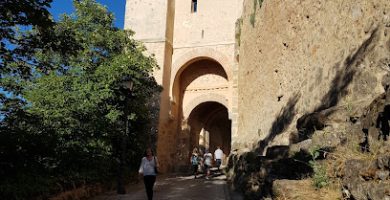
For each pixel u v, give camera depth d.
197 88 28.06
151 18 26.94
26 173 8.90
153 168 10.36
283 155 6.40
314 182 4.57
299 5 9.64
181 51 27.50
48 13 7.44
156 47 26.33
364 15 6.15
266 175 6.08
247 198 7.52
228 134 41.19
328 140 5.11
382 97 3.98
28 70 8.45
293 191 4.52
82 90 14.55
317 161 4.88
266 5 13.75
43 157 9.94
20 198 7.97
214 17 27.58
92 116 14.05
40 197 8.92
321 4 8.11
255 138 13.70
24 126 9.29
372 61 5.61
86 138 13.32
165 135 25.69
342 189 4.03
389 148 3.67
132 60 16.81
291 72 9.93
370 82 5.54
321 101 7.24
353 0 6.57
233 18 27.20
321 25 8.01
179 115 27.92
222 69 27.70
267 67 13.04
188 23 27.92
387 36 5.31
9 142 8.33
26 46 7.92
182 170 26.50
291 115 9.10
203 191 13.41
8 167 8.56
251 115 15.99
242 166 10.38
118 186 13.14
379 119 3.91
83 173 12.02
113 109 15.51
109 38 17.31
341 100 6.34
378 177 3.39
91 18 17.05
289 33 10.40
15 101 9.11
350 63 6.30
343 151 4.64
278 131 9.94
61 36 8.33
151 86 20.36
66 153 11.64
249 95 17.08
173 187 15.17
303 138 6.37
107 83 15.33
